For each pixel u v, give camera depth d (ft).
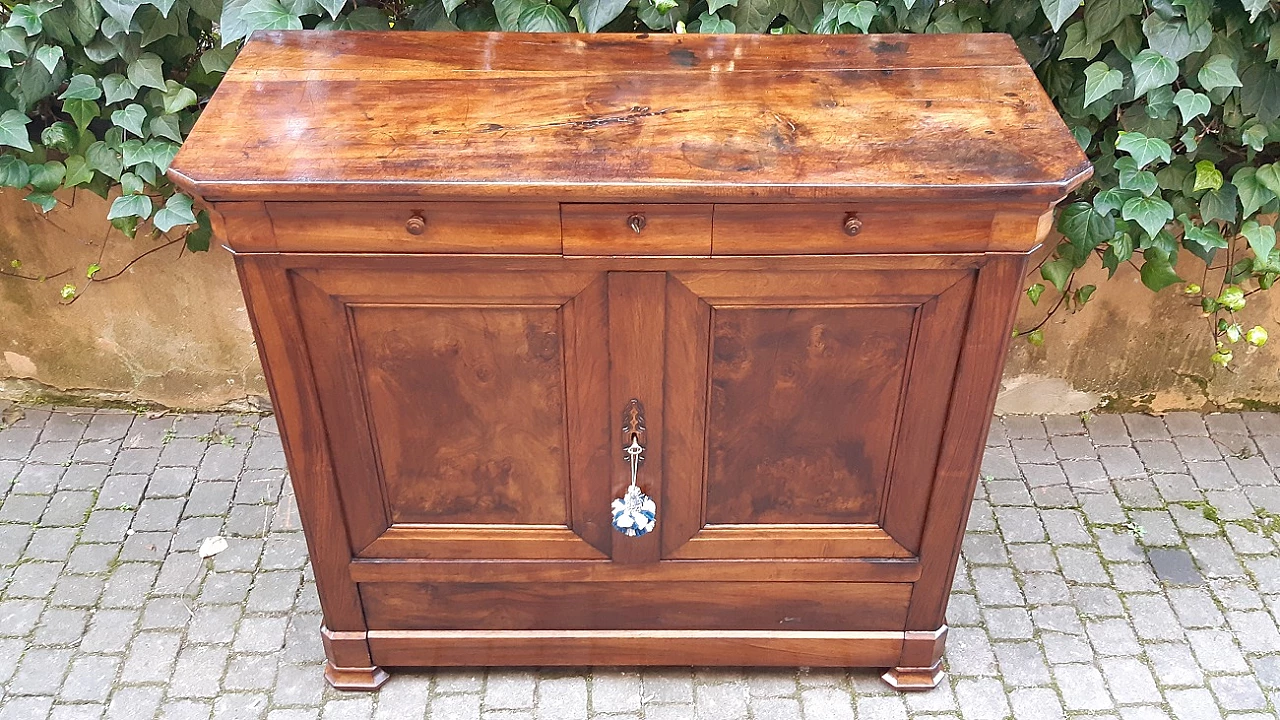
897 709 6.23
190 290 8.02
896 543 5.57
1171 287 7.87
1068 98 6.57
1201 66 6.28
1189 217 7.25
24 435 8.34
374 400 4.95
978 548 7.41
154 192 7.36
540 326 4.67
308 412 4.91
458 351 4.77
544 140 4.40
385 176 4.08
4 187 7.31
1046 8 5.73
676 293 4.52
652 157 4.27
